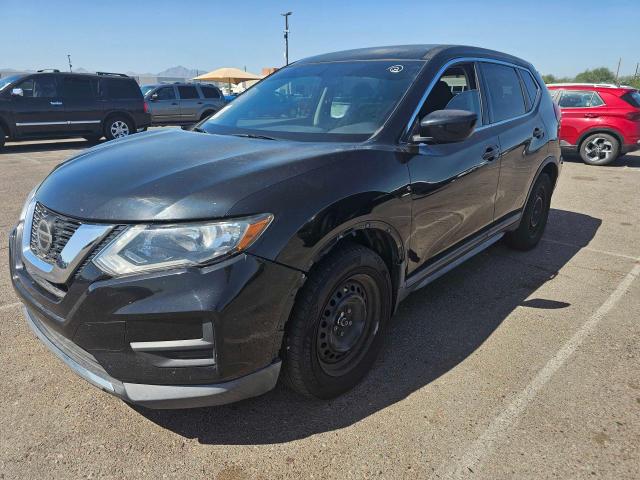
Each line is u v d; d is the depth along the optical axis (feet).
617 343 10.28
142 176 7.30
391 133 9.04
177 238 6.35
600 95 34.78
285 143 8.86
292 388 7.93
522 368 9.38
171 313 6.27
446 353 9.87
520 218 14.48
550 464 7.03
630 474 6.87
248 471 6.92
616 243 16.98
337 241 7.44
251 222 6.52
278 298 6.79
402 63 10.65
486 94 12.14
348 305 8.11
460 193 10.46
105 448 7.28
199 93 61.57
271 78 12.44
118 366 6.58
